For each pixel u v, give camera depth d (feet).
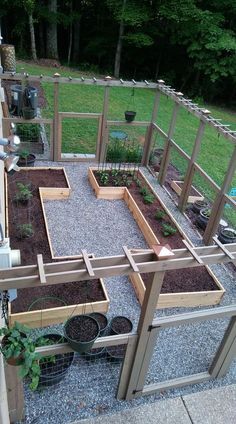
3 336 7.95
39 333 12.28
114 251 16.81
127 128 31.86
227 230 18.22
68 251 16.28
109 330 12.34
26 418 9.82
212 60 47.14
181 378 11.21
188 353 12.45
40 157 23.85
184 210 20.45
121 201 20.92
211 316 9.75
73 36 57.26
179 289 14.51
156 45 53.36
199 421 10.38
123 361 9.64
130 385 10.23
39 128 24.63
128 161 25.05
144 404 10.60
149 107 40.27
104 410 10.28
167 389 11.06
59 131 22.56
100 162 24.38
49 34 53.57
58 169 22.36
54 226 17.75
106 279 15.07
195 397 11.00
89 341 8.69
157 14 47.32
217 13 45.37
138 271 7.46
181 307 14.39
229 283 16.01
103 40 54.65
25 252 15.08
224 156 30.73
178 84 55.52
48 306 12.66
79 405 10.31
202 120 17.94
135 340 9.27
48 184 20.40
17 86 24.89
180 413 10.50
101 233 17.90
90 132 29.30
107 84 21.79
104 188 20.42
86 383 10.87
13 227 16.49
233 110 51.03
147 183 22.11
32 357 7.59
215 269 16.74
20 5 49.65
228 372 11.94
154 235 17.35
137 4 48.60
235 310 9.93
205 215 19.44
